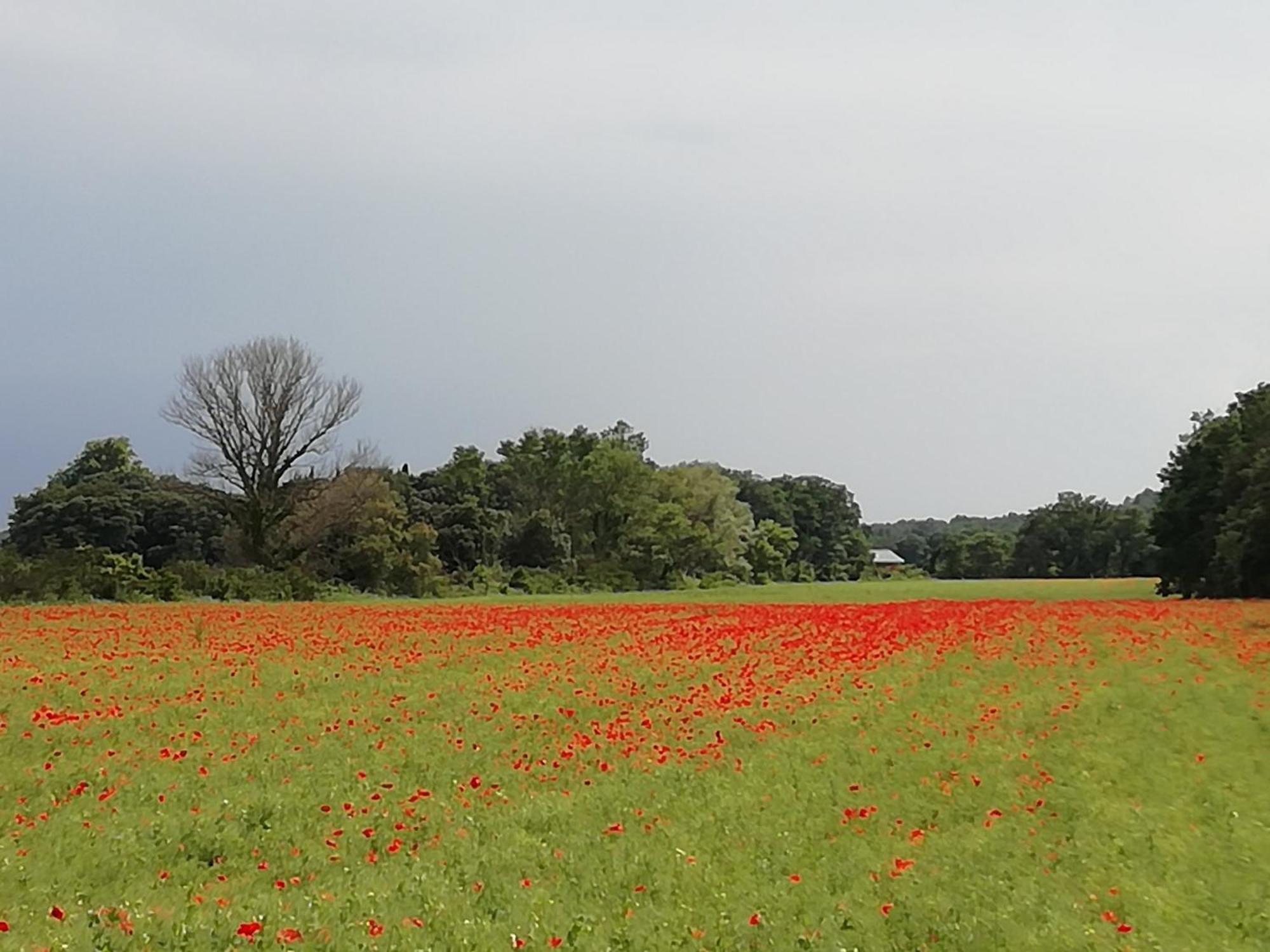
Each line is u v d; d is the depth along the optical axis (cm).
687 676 2380
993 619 3234
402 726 1902
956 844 1259
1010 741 1766
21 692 2195
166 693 2200
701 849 1221
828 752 1695
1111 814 1385
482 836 1277
